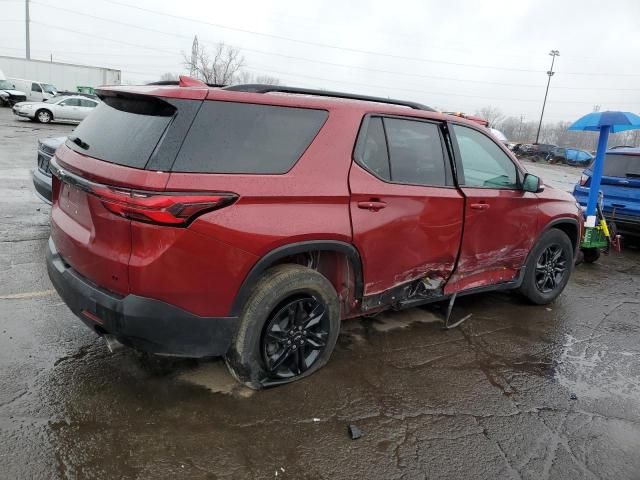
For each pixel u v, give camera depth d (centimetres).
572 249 513
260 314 285
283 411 291
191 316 262
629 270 701
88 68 3969
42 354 329
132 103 279
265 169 277
